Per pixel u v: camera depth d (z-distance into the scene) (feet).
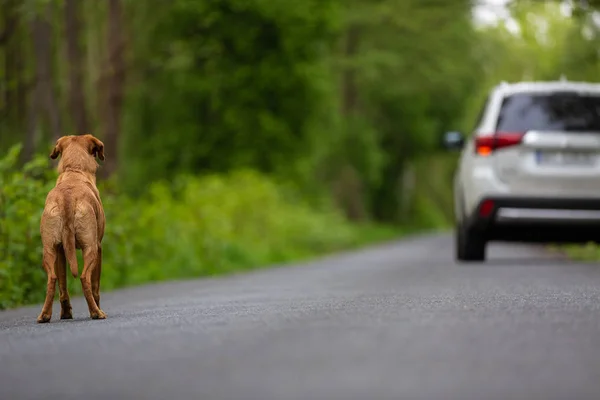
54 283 38.47
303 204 172.96
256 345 27.61
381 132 257.14
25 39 96.63
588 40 121.39
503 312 34.60
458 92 226.38
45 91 89.76
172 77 168.86
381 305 38.55
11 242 58.49
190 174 171.63
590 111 68.54
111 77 120.26
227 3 162.30
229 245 100.22
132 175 171.01
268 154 172.35
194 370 23.75
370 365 23.56
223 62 167.53
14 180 59.72
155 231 86.89
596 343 27.14
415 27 200.64
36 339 31.71
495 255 97.09
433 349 25.94
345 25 199.41
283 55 170.40
